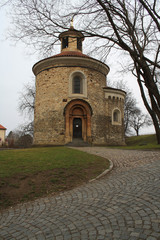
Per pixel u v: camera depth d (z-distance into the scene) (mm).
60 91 21625
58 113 21234
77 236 3463
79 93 22188
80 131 21875
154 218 3680
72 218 4281
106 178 7285
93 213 4359
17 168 8406
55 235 3629
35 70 24641
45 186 6949
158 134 16312
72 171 8312
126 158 10555
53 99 21656
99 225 3752
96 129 22156
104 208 4543
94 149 16031
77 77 22766
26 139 37344
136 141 28484
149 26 13133
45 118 21672
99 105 23141
